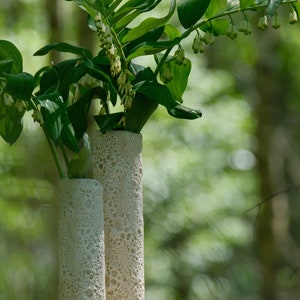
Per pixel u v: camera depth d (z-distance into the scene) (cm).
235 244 1327
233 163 1933
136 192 411
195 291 1382
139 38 436
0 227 946
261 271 1480
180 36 427
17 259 947
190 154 1767
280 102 1817
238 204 1817
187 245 1236
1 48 436
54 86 437
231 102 1914
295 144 1909
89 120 886
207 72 1873
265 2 438
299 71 1830
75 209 388
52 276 952
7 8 1426
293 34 1756
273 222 1541
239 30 439
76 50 436
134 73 437
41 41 1410
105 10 402
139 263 410
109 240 406
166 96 409
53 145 417
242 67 1922
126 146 410
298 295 1452
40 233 940
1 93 405
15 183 877
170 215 1200
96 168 410
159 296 1420
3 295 937
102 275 394
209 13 445
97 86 443
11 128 434
